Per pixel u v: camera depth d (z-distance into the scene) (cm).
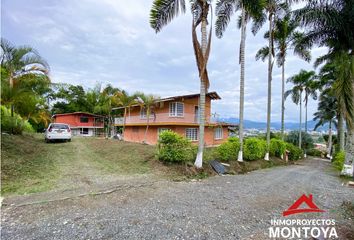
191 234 358
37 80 1227
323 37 1268
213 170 990
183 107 2166
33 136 1797
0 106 1289
